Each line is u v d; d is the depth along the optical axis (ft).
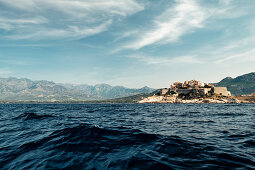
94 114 131.75
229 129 55.16
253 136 43.57
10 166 24.97
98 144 35.14
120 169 22.84
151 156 27.76
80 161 26.07
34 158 27.94
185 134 45.96
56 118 88.69
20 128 57.93
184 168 22.89
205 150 30.94
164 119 90.33
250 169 22.45
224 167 23.18
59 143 35.96
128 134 44.29
